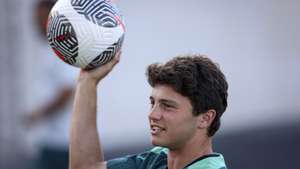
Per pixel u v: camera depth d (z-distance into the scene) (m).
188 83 12.71
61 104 23.34
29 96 32.16
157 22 33.97
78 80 13.73
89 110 13.70
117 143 32.38
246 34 34.47
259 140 31.28
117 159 14.02
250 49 34.53
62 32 13.27
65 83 23.31
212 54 34.34
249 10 34.53
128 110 33.41
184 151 13.07
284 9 34.75
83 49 13.27
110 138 32.72
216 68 13.09
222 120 32.72
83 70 13.71
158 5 34.00
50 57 23.36
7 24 32.44
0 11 32.28
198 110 12.86
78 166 13.75
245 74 34.38
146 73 13.10
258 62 34.53
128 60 33.69
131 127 33.16
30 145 30.88
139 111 33.47
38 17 23.52
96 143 13.77
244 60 34.44
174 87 12.73
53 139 23.50
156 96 12.86
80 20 13.23
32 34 32.16
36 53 32.03
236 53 34.47
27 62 32.16
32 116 23.78
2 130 31.44
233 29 34.47
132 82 33.59
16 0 32.41
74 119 13.73
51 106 23.34
